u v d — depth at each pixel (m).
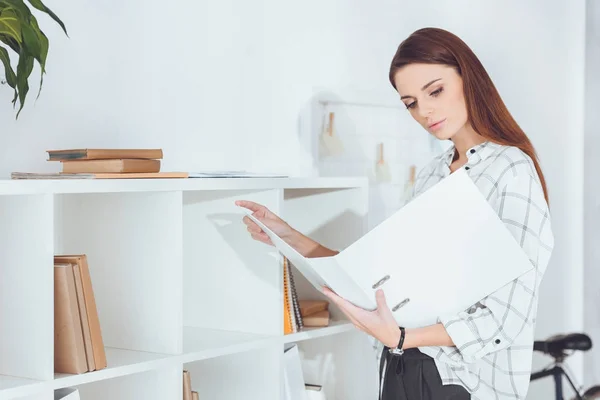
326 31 2.50
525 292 1.54
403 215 1.48
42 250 1.36
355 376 2.13
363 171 2.54
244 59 2.38
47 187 1.34
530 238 1.55
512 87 2.75
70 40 2.00
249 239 1.87
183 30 2.27
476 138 1.73
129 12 2.14
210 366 1.95
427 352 1.66
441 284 1.55
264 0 2.41
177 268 1.60
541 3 2.80
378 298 1.56
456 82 1.66
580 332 2.76
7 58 1.53
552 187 2.79
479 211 1.46
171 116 2.24
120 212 1.69
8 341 1.42
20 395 1.31
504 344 1.55
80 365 1.42
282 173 2.43
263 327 1.86
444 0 2.69
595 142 2.76
